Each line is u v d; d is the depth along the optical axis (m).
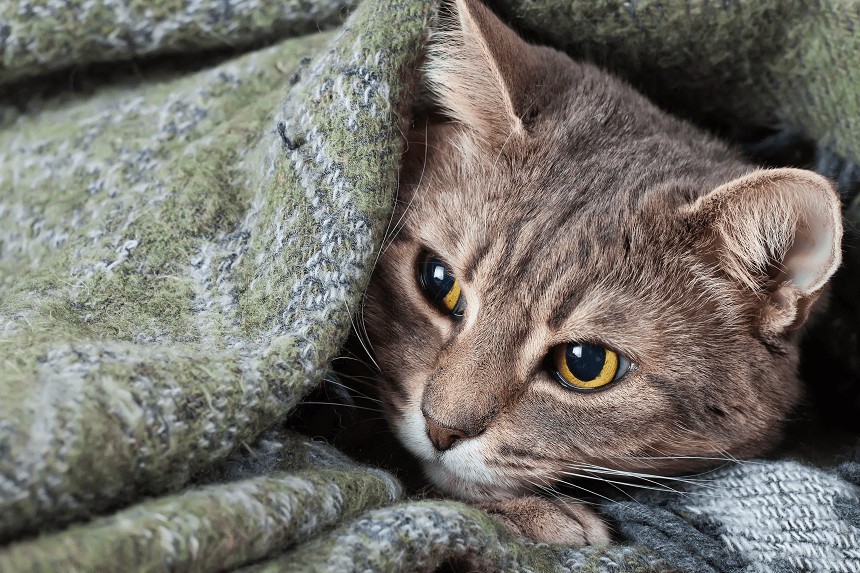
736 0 0.44
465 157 0.42
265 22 0.45
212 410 0.33
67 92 0.46
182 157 0.41
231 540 0.31
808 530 0.37
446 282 0.41
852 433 0.45
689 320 0.40
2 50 0.44
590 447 0.40
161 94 0.45
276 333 0.36
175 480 0.33
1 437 0.30
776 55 0.45
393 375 0.41
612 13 0.44
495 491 0.40
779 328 0.40
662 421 0.40
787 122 0.46
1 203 0.44
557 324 0.40
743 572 0.37
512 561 0.35
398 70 0.39
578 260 0.40
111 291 0.37
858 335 0.46
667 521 0.38
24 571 0.29
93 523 0.30
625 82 0.47
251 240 0.38
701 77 0.46
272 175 0.38
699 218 0.40
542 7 0.44
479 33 0.40
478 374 0.39
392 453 0.41
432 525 0.34
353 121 0.38
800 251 0.40
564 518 0.39
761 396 0.41
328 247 0.37
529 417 0.40
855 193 0.44
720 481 0.39
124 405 0.32
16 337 0.34
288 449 0.36
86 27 0.44
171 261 0.38
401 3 0.39
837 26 0.43
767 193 0.39
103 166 0.43
